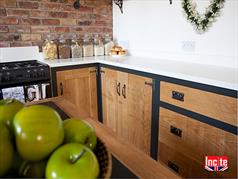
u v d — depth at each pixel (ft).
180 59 7.01
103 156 1.55
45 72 6.66
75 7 8.35
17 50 7.48
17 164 1.37
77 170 1.21
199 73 4.91
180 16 6.72
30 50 7.73
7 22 7.14
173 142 5.41
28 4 7.38
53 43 7.96
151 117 5.97
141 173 1.63
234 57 5.62
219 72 5.02
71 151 1.32
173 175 1.62
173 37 7.09
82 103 7.76
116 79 7.07
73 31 8.54
